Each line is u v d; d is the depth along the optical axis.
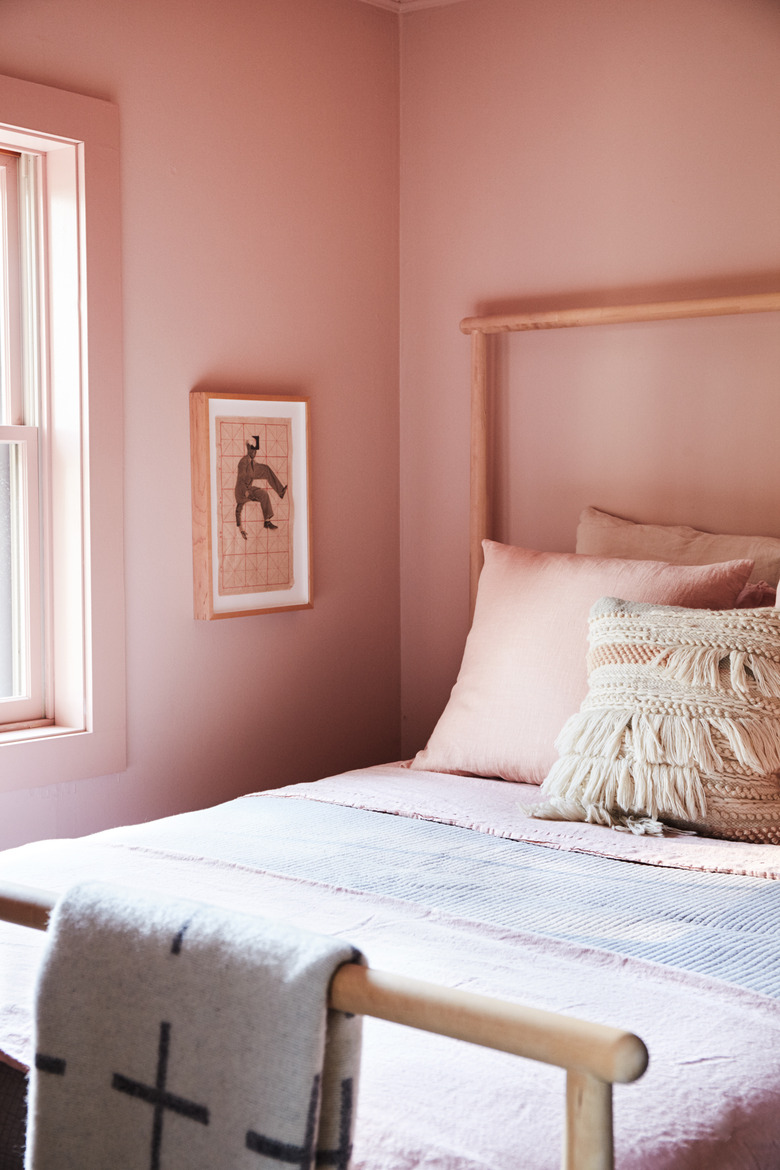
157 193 2.52
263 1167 0.86
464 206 3.06
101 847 1.85
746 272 2.62
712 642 2.03
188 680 2.65
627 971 1.34
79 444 2.40
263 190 2.78
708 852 1.83
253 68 2.73
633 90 2.75
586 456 2.90
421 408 3.18
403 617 3.23
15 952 1.42
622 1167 0.97
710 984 1.30
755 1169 1.06
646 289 2.77
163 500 2.57
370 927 1.45
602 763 2.01
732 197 2.62
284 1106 0.85
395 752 3.22
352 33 3.00
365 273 3.08
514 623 2.43
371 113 3.07
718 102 2.63
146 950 0.95
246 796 2.28
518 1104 1.04
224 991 0.90
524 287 2.97
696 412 2.71
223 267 2.68
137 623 2.53
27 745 2.31
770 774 1.96
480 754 2.36
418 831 1.96
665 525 2.76
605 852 1.83
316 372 2.95
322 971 0.85
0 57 2.21
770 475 2.61
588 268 2.86
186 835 1.92
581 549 2.76
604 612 2.18
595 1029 0.76
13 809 2.31
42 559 2.46
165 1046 0.92
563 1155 0.78
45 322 2.42
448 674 3.18
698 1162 1.02
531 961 1.35
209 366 2.66
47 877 1.66
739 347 2.63
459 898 1.60
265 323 2.80
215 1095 0.89
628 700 2.04
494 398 3.05
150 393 2.53
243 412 2.71
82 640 2.44
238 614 2.71
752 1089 1.11
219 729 2.73
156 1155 0.92
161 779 2.60
